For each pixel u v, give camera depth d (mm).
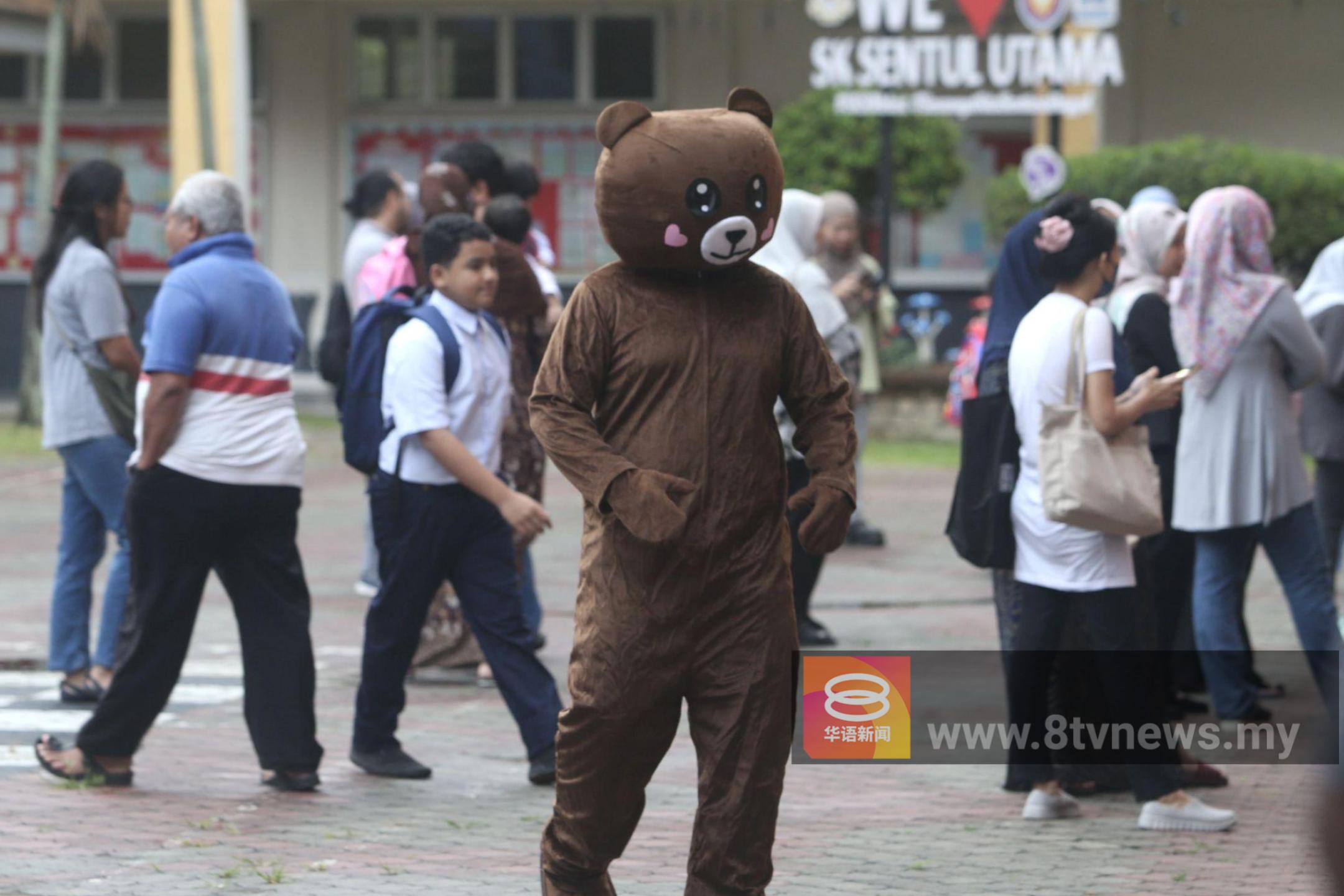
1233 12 69688
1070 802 16750
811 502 11469
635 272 11461
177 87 61375
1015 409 16094
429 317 17594
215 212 17328
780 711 11359
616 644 11266
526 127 74875
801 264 27672
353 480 49344
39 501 44500
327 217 74875
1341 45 69125
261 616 17484
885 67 61094
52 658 22094
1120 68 60312
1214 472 19703
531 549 37125
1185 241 19688
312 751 17578
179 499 16891
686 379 11219
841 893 14148
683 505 11039
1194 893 14148
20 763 18812
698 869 11445
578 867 11773
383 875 14539
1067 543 15836
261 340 17141
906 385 59219
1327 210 55500
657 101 74062
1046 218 16094
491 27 74875
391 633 18016
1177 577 20875
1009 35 69688
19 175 76062
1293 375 19734
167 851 15281
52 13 62062
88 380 21328
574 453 11078
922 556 35969
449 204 22438
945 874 14719
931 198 65438
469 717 21453
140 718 17656
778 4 72188
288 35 74562
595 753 11500
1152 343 19094
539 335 22875
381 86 75312
